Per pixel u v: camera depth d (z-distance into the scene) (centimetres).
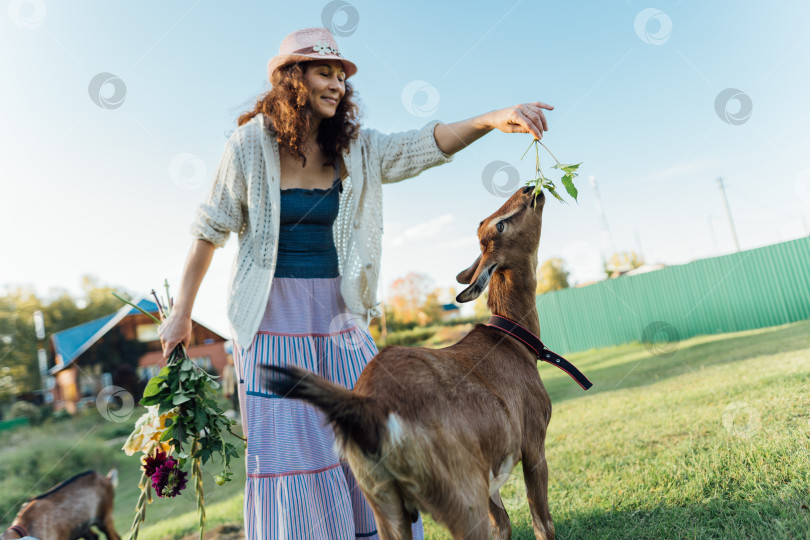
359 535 225
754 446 306
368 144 248
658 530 239
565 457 397
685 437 371
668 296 1543
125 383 1538
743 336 1106
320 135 236
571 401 679
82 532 450
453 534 171
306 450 210
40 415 1424
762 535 212
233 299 225
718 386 538
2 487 827
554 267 1764
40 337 1622
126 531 503
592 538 252
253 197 225
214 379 242
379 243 247
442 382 180
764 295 1436
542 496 222
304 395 154
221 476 239
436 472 167
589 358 1328
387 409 165
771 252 1428
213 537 405
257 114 242
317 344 233
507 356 222
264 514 205
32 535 413
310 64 225
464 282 287
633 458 352
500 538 212
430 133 246
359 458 167
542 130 231
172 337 231
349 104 240
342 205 245
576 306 1691
